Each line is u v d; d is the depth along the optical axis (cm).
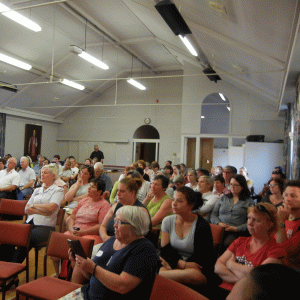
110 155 1577
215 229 295
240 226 330
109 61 1323
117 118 1565
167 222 261
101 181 343
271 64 529
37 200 359
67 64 1212
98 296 182
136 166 610
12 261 315
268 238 216
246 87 1014
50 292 223
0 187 585
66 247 264
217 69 935
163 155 1466
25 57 1084
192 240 240
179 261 241
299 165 555
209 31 568
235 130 1174
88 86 1466
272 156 953
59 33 1034
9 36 959
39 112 1505
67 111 1627
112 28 1024
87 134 1627
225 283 232
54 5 870
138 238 184
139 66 1410
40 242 322
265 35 421
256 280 44
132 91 1534
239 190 345
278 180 353
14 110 1366
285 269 45
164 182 357
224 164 1388
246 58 604
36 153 1551
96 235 324
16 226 293
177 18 449
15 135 1438
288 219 238
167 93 1473
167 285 161
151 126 1609
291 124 808
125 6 851
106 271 174
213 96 1348
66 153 1675
